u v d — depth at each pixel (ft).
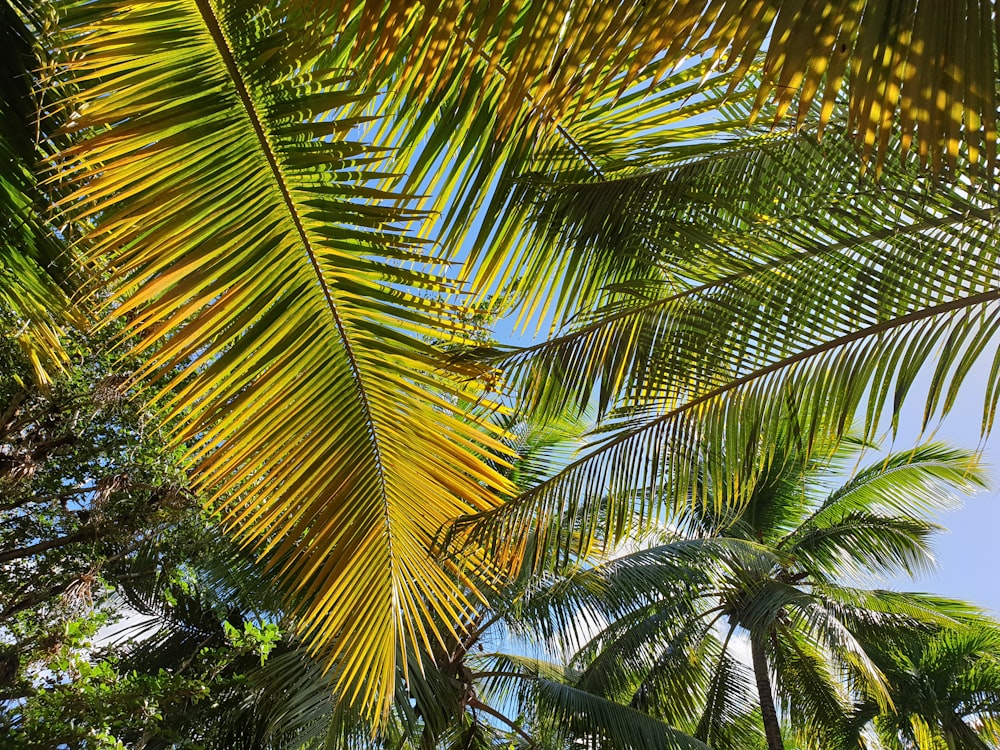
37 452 21.39
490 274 10.00
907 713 33.17
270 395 6.12
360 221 5.52
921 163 3.25
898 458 33.55
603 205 9.85
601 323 10.78
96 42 5.03
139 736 23.53
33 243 8.91
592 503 10.68
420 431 6.70
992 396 8.20
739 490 10.11
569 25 3.52
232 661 23.00
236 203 5.37
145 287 5.39
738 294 9.88
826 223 8.90
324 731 19.67
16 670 19.92
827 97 3.21
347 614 7.60
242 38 5.09
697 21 3.24
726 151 9.78
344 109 8.07
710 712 35.53
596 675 32.76
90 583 23.06
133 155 5.09
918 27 3.08
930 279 8.64
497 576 10.28
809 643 37.17
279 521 6.77
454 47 3.91
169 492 21.57
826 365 9.43
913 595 36.24
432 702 22.24
